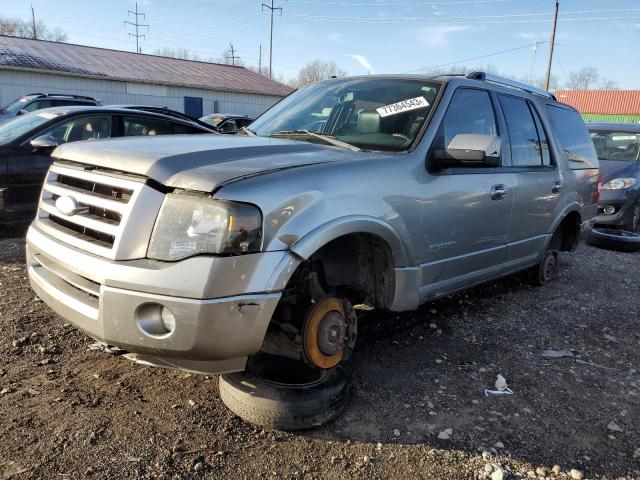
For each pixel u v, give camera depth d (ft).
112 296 7.81
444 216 11.60
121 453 8.25
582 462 8.86
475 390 11.05
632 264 23.66
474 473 8.40
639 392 11.43
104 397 9.80
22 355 11.21
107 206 8.37
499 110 14.26
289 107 14.07
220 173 8.04
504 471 8.41
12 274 16.39
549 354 13.10
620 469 8.73
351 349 10.14
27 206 20.49
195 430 8.96
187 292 7.51
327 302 9.36
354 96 13.01
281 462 8.36
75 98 47.80
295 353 9.44
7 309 13.52
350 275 11.09
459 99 12.73
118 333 7.91
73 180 9.49
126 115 23.57
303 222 8.48
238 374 9.36
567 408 10.57
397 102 12.34
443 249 11.80
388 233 10.16
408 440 9.14
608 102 147.23
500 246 14.12
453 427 9.62
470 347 13.20
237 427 9.13
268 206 8.06
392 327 14.14
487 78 14.34
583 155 19.16
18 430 8.64
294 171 8.86
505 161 14.11
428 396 10.66
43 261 9.61
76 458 8.07
